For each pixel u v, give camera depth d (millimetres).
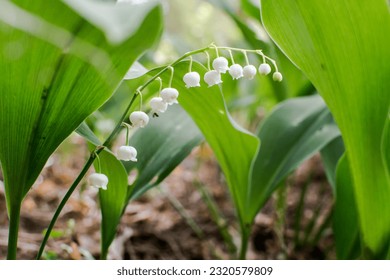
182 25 1699
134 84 504
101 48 308
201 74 396
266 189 471
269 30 385
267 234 689
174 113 485
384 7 365
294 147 479
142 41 303
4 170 354
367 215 430
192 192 854
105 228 431
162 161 451
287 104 509
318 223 730
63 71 329
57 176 831
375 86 392
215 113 428
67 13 294
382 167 412
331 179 501
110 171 401
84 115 345
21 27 292
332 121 499
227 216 758
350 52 385
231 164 464
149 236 663
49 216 665
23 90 335
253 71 375
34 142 350
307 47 391
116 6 275
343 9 372
